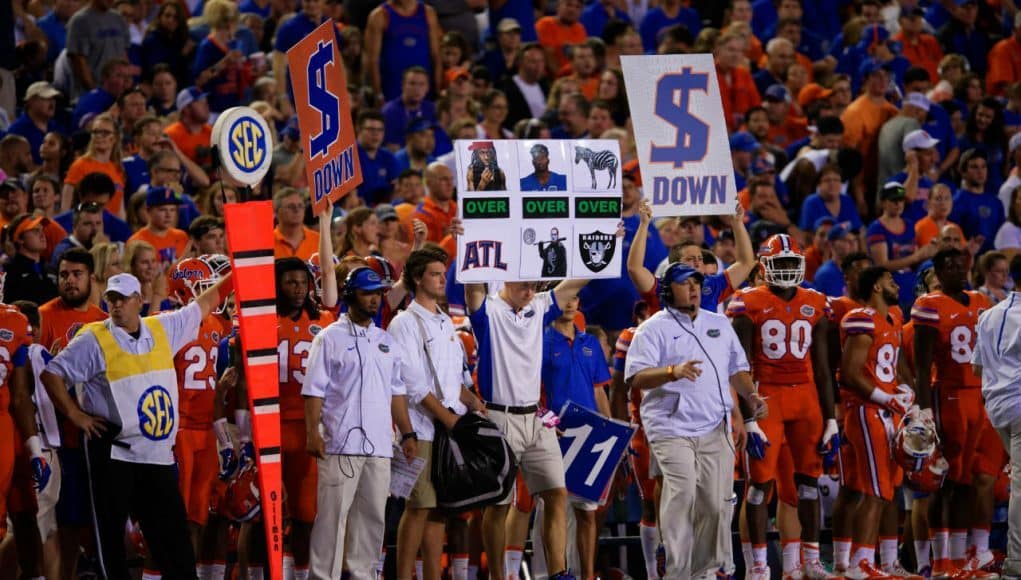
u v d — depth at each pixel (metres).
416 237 35.78
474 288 33.06
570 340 35.28
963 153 55.41
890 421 36.03
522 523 35.06
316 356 30.94
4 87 49.03
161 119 49.16
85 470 31.08
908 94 57.22
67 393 30.00
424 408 32.12
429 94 57.75
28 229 38.00
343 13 59.72
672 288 33.19
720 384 33.31
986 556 38.06
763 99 60.22
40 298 37.69
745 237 35.66
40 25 56.28
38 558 32.31
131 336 30.34
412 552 31.97
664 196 34.88
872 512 35.88
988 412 35.09
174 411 30.77
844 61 63.59
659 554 35.88
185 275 33.84
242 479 32.22
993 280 42.38
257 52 55.84
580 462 33.69
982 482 38.03
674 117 34.94
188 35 55.94
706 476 33.12
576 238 33.53
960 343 37.88
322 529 30.95
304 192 44.12
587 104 52.62
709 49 59.16
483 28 63.91
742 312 35.78
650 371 32.78
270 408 28.61
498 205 32.91
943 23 69.12
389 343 31.67
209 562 33.34
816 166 52.22
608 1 64.88
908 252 49.56
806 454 35.56
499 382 32.75
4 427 31.11
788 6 65.38
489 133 53.19
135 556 36.03
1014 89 58.78
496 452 31.75
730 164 35.34
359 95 53.53
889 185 49.69
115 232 42.16
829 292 45.25
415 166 49.66
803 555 35.75
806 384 35.66
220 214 43.44
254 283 28.67
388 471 31.55
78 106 50.44
